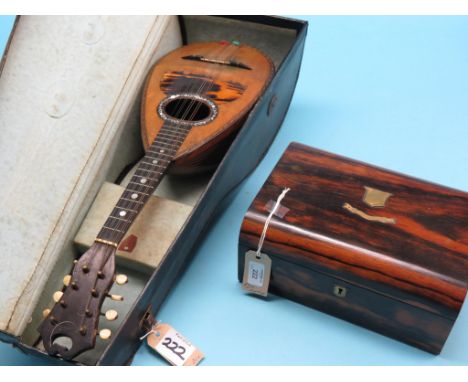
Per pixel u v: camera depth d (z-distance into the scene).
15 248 1.42
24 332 1.39
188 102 1.72
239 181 1.71
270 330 1.52
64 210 1.47
